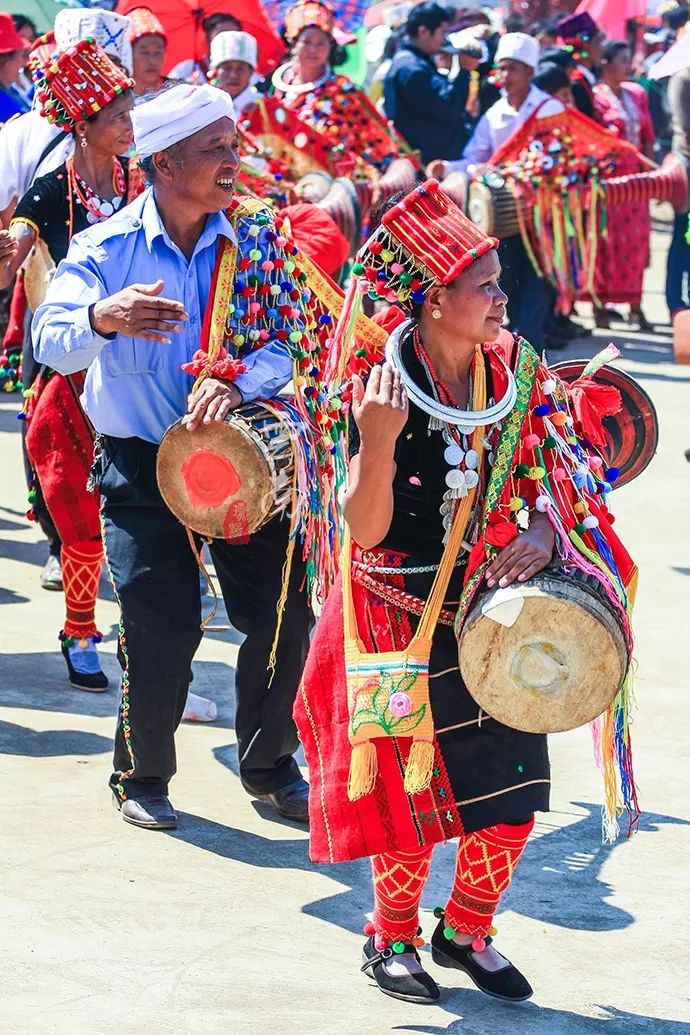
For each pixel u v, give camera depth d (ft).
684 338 32.83
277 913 20.58
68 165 26.71
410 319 17.79
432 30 63.41
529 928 20.25
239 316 22.50
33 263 27.25
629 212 66.80
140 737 22.90
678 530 39.68
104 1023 17.61
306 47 51.34
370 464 16.85
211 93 21.91
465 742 17.72
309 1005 18.21
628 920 20.52
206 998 18.26
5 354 29.30
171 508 22.11
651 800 24.17
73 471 27.40
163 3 56.80
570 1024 17.99
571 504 17.97
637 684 29.04
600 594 17.37
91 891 20.89
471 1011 18.28
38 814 23.22
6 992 18.21
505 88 55.83
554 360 61.21
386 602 17.79
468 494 17.54
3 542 38.58
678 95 60.39
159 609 22.58
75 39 30.83
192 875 21.59
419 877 18.38
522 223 55.01
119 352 22.25
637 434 21.38
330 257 30.89
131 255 22.41
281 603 22.65
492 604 17.03
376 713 17.38
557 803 24.13
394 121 63.36
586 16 68.95
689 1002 18.53
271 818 23.66
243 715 23.58
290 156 50.19
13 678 29.07
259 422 21.76
